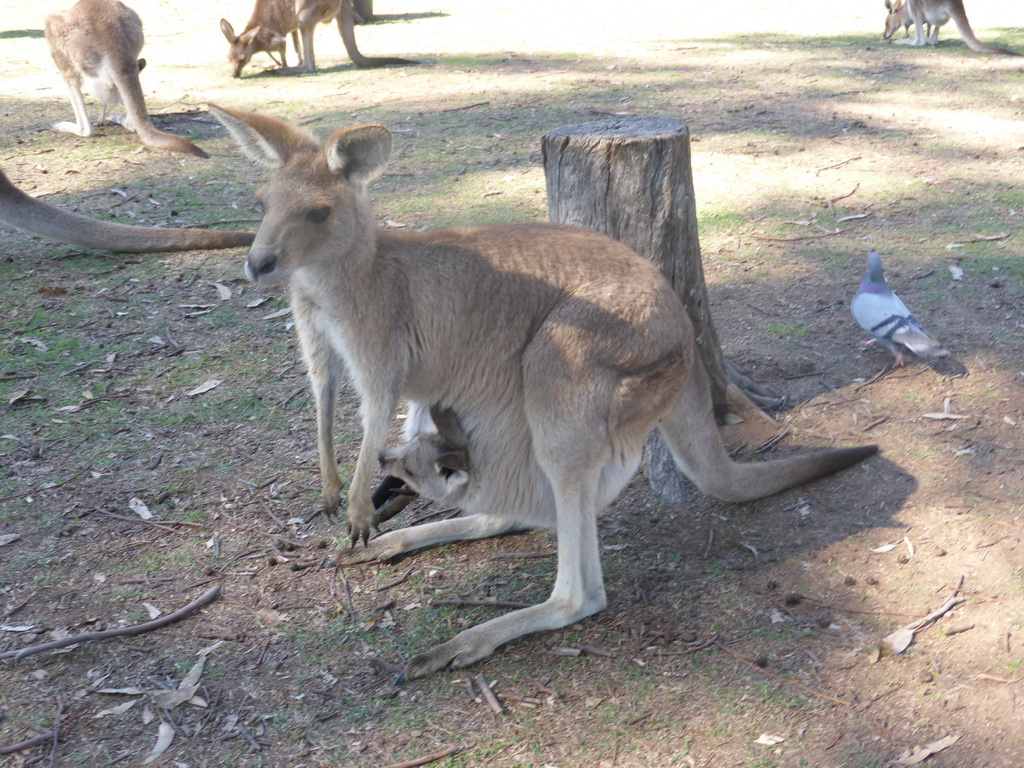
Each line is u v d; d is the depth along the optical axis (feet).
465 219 21.68
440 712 9.52
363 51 41.93
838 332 16.94
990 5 57.72
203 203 22.98
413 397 11.35
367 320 10.69
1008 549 11.53
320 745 9.12
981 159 26.27
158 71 37.27
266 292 18.71
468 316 10.79
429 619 10.85
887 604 10.85
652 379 10.64
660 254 13.12
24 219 19.61
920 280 18.78
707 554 11.87
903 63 39.37
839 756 8.93
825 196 23.54
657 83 35.42
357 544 11.91
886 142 27.94
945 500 12.48
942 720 9.30
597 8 55.57
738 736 9.18
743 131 29.01
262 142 10.60
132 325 17.38
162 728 9.27
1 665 9.94
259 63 39.45
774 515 12.51
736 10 55.06
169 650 10.25
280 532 12.21
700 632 10.55
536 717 9.46
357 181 10.50
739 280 18.99
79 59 26.55
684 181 13.08
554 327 10.50
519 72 37.35
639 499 13.12
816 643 10.33
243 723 9.36
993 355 15.88
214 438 14.11
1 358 16.12
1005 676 9.77
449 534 12.23
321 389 11.56
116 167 25.45
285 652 10.30
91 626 10.52
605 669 10.07
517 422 11.10
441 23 50.08
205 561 11.64
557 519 10.65
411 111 31.24
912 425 14.12
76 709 9.46
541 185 23.90
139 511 12.48
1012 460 13.19
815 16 52.85
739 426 14.29
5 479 13.01
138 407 14.84
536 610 10.39
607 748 9.06
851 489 12.84
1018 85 34.91
